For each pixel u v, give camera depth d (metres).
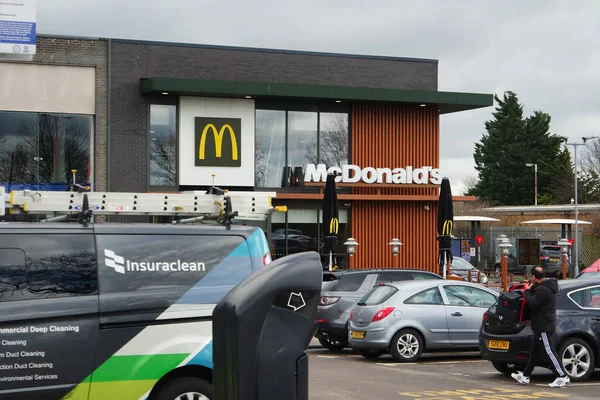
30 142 25.23
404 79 29.06
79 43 25.75
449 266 25.27
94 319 7.14
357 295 17.55
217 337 3.00
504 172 83.06
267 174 27.73
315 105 28.28
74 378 7.05
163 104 26.70
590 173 75.94
